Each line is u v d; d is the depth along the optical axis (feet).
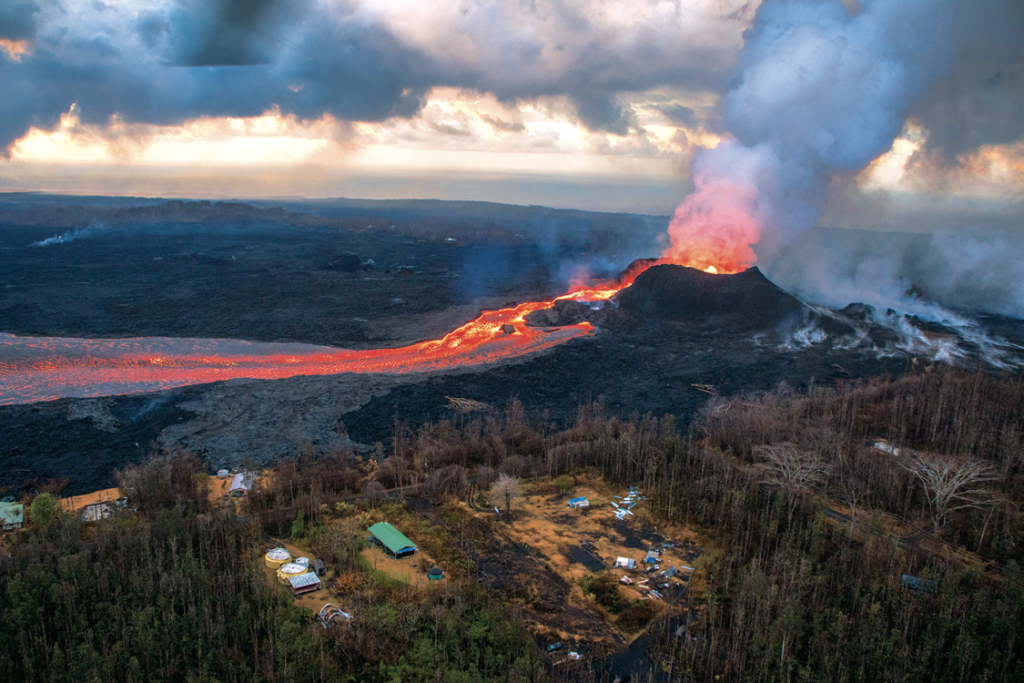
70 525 409.49
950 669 314.55
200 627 333.62
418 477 527.40
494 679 313.32
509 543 436.76
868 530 435.94
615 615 366.22
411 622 341.62
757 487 477.77
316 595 370.73
